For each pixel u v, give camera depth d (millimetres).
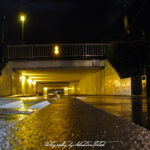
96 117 6883
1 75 24391
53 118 6742
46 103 13312
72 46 28031
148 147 3342
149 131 4562
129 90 21109
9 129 4941
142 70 20141
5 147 3412
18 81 31672
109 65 25781
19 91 32156
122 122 5793
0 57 25828
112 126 5223
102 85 28656
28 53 28922
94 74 33156
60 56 27344
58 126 5320
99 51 27922
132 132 4461
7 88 26562
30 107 10719
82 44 26812
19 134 4395
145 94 19359
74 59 27250
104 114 7621
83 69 27797
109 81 26031
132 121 5844
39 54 27938
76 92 55000
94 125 5414
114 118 6570
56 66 27359
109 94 26094
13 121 6281
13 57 27547
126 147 3363
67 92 80875
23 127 5203
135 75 21219
